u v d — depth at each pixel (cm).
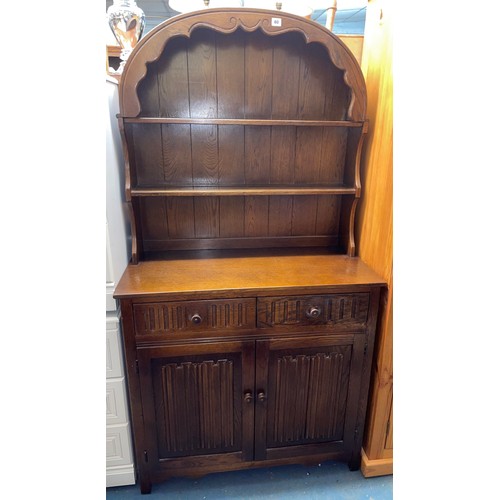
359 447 145
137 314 117
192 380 127
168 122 123
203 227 156
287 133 148
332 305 126
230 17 115
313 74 142
